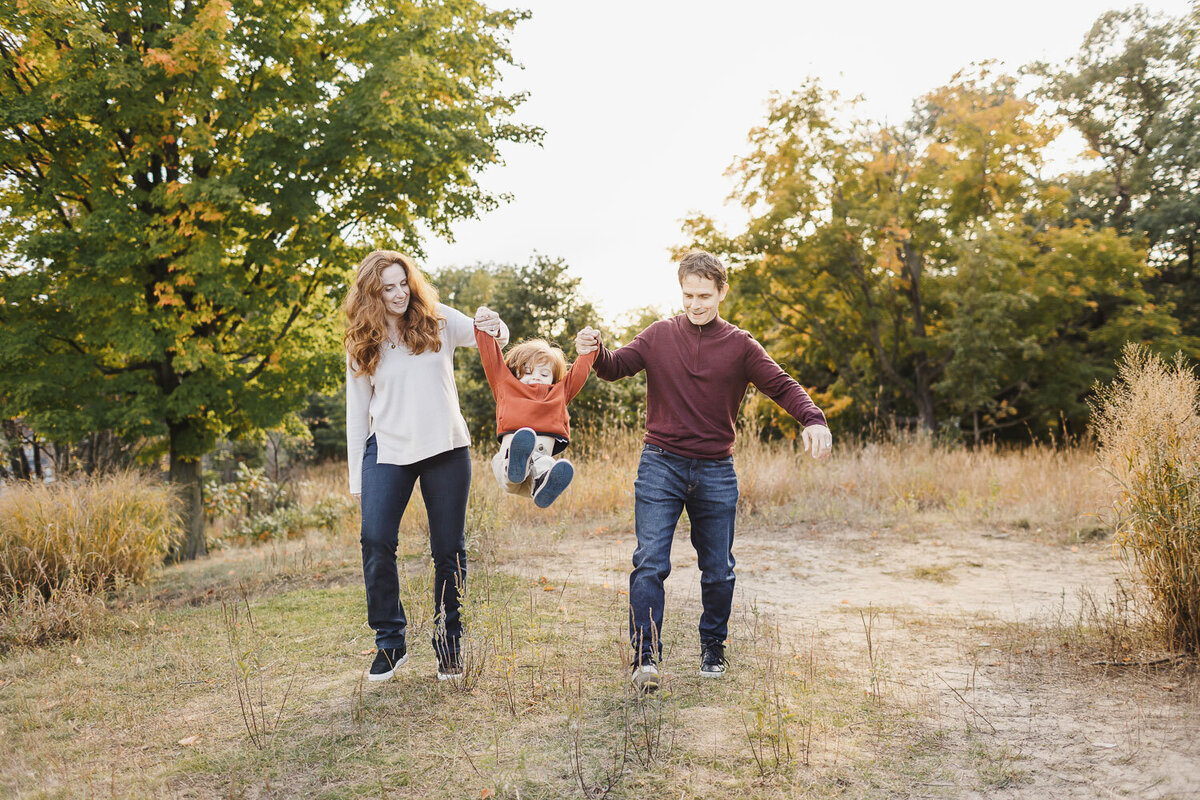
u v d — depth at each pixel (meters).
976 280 16.58
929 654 3.52
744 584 5.16
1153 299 19.94
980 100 18.30
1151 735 2.51
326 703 2.98
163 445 12.32
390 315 3.01
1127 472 3.62
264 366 12.14
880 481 9.16
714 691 3.00
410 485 3.08
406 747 2.55
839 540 6.79
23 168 10.68
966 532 7.10
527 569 5.49
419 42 11.70
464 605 3.09
